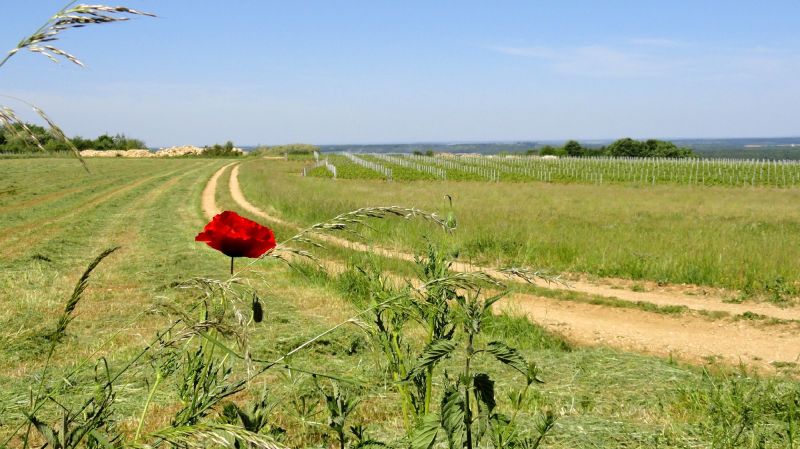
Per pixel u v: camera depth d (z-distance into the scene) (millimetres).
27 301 9508
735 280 11758
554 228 17953
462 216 20438
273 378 5520
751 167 59000
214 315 1768
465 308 1788
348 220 1762
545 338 8398
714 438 3588
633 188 40531
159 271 12352
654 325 9617
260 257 1733
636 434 3787
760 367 7625
